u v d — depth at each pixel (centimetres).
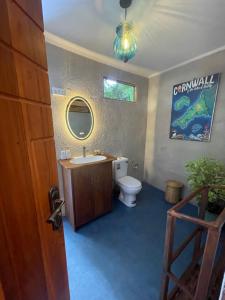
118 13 143
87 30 170
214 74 210
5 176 39
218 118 213
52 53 191
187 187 262
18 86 45
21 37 45
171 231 92
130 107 292
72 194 186
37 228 53
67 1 129
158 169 312
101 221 216
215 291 102
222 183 173
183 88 249
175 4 131
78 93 222
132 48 134
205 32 169
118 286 131
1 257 37
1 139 38
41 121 58
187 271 122
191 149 250
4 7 38
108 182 222
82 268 147
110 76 253
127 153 305
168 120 281
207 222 76
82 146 239
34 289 51
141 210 242
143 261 154
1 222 37
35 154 53
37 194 54
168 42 189
